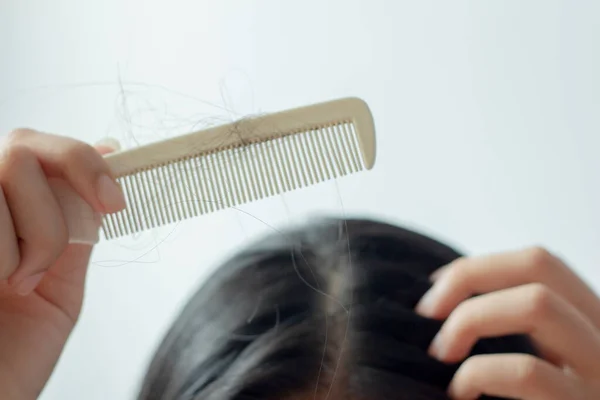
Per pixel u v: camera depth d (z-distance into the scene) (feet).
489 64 3.70
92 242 1.97
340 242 2.25
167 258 3.85
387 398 1.84
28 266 1.79
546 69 3.56
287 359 1.94
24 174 1.74
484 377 1.76
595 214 3.31
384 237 2.28
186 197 2.11
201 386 2.01
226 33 4.22
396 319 1.98
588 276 3.25
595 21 3.47
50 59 4.56
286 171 2.10
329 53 4.03
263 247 2.30
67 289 2.34
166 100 4.22
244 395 1.91
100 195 1.82
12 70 4.62
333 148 2.10
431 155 3.71
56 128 4.42
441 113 3.75
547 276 1.93
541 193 3.45
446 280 2.01
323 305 2.06
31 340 2.16
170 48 4.31
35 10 4.66
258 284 2.14
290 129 2.10
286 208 3.67
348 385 1.89
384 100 3.88
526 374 1.70
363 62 3.96
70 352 3.99
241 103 4.10
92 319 4.00
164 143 2.09
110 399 3.85
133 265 3.92
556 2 3.58
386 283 2.10
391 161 3.76
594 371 1.74
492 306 1.83
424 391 1.84
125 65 4.37
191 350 2.12
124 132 4.20
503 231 3.47
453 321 1.88
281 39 4.12
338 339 1.97
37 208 1.75
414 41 3.88
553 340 1.77
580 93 3.46
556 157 3.46
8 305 2.21
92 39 4.48
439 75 3.80
